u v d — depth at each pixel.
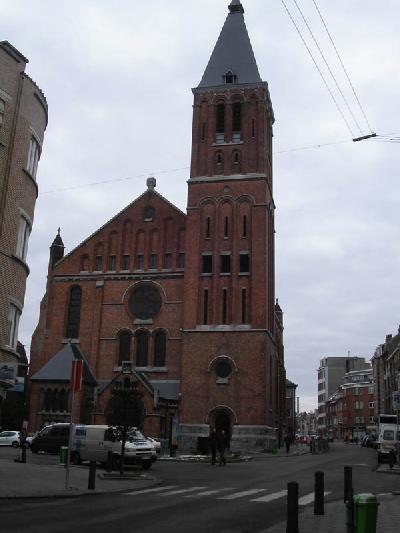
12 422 62.50
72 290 63.41
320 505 16.41
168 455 45.03
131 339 60.22
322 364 190.88
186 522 14.25
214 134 63.19
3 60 25.64
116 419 27.03
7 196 25.44
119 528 12.85
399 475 32.72
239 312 57.53
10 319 26.23
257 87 63.28
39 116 28.50
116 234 63.78
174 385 57.84
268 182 63.22
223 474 30.42
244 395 55.19
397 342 108.56
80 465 31.98
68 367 56.41
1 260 24.95
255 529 13.55
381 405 127.19
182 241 62.03
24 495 18.19
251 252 58.78
